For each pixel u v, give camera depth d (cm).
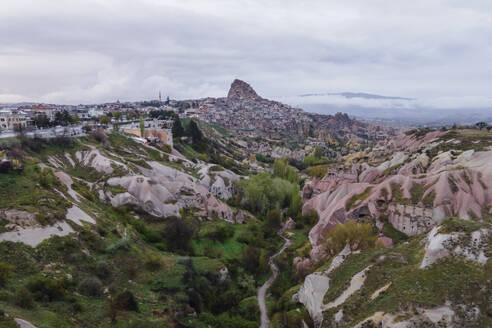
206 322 4709
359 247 6081
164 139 14025
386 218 7688
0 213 4541
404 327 3478
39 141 8656
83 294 4150
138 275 5059
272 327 4909
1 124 12250
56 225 4875
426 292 3731
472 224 4312
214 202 9362
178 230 7081
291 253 7875
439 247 4153
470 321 3388
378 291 4175
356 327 3825
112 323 3794
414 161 9306
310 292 5069
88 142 9975
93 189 7688
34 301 3544
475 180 7381
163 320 4234
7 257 4081
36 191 5312
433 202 7175
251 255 7225
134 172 8756
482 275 3678
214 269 6166
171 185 8956
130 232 6328
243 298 6038
